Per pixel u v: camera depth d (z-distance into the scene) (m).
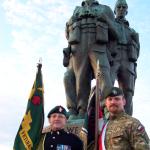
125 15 7.96
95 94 3.54
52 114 3.63
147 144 2.86
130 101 7.59
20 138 3.80
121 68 7.55
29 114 3.92
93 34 6.65
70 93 6.59
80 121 5.85
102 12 6.72
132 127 2.92
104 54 6.61
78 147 3.57
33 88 4.03
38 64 4.11
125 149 2.90
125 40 7.62
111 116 3.06
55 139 3.57
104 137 3.01
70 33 6.74
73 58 6.69
